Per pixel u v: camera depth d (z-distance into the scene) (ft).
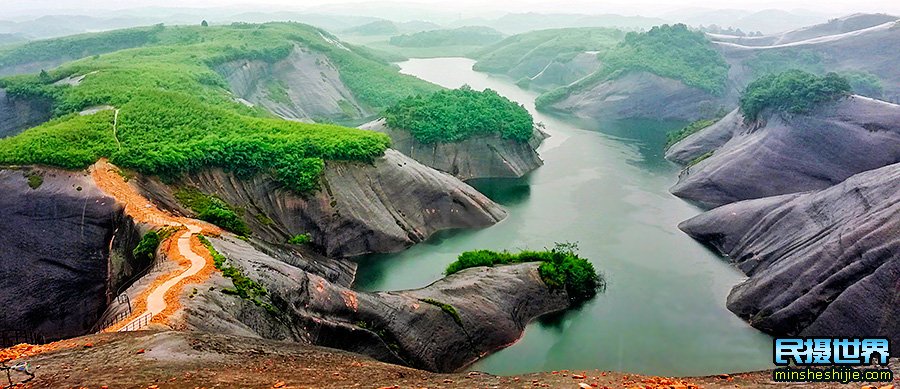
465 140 384.68
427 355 172.14
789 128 335.47
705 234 273.75
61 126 255.70
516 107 433.48
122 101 313.12
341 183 269.85
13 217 209.05
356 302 173.68
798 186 316.19
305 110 549.95
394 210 279.28
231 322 140.97
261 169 261.03
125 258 200.95
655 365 175.22
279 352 114.93
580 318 203.41
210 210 223.51
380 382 96.43
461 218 293.43
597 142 477.36
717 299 217.36
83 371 90.33
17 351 102.99
